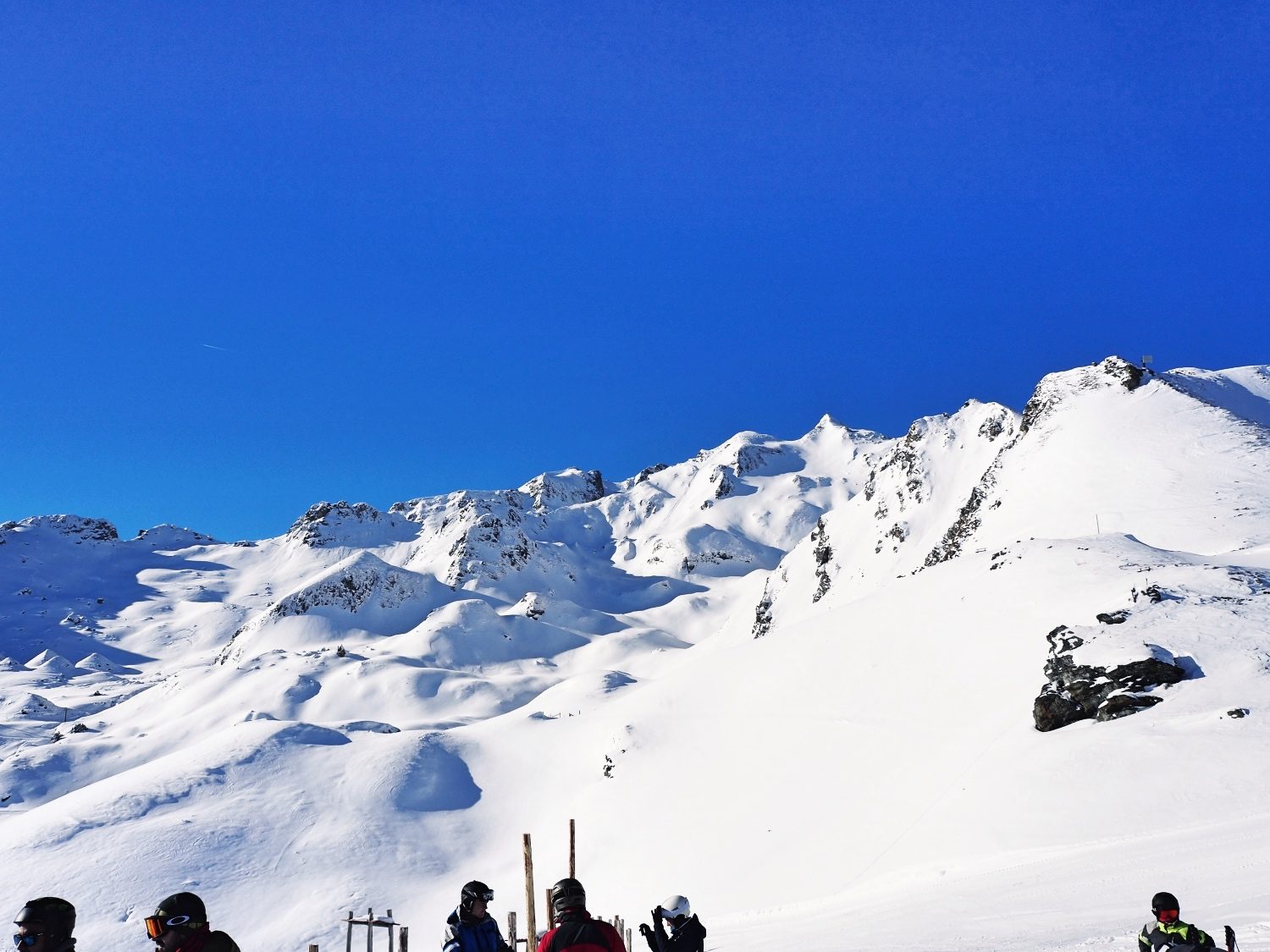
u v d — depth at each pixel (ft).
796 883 139.13
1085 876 68.18
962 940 47.70
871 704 188.65
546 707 390.42
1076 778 115.44
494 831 262.26
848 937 58.95
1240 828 77.66
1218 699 121.49
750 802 179.73
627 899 170.71
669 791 207.00
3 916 209.56
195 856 240.32
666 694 266.36
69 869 232.73
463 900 20.35
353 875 233.35
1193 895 49.88
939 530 647.56
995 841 110.52
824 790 166.91
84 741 476.13
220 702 609.83
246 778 293.43
